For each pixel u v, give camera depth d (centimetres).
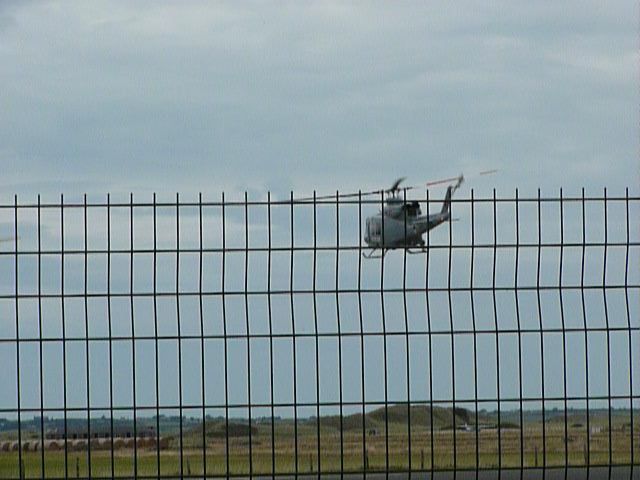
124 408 2755
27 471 3066
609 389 2803
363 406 2772
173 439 3275
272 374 2761
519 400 2795
